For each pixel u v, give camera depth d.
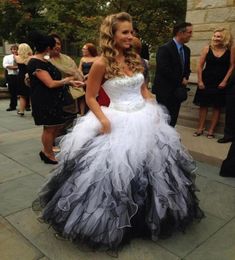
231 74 4.46
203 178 3.55
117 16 2.24
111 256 2.22
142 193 2.28
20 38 12.77
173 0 12.16
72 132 2.57
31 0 12.96
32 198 3.04
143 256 2.23
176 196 2.38
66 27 13.45
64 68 4.36
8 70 6.92
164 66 3.96
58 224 2.36
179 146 2.63
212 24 4.90
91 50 5.46
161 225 2.32
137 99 2.46
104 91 2.43
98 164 2.29
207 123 4.98
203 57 4.59
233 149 3.50
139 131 2.36
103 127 2.34
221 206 2.94
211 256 2.25
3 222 2.62
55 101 3.66
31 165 3.87
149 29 13.16
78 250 2.28
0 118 6.45
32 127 5.71
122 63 2.37
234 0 4.62
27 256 2.23
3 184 3.35
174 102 4.15
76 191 2.29
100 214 2.21
